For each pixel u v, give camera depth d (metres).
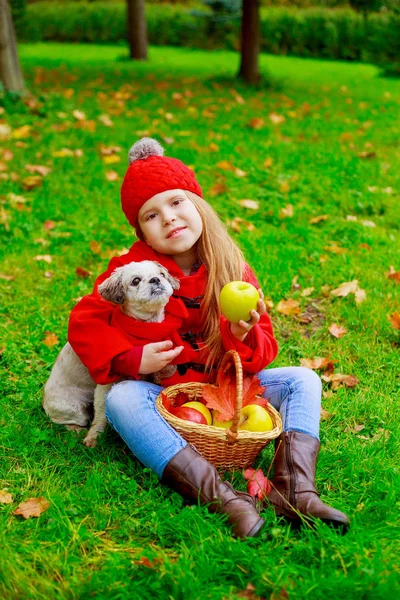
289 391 2.97
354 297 4.47
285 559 2.30
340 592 2.11
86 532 2.46
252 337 2.96
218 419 2.75
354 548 2.28
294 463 2.62
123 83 13.04
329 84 14.53
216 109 10.41
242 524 2.39
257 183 6.76
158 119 9.52
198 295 3.07
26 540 2.43
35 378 3.62
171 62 18.77
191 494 2.55
